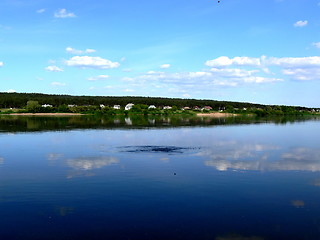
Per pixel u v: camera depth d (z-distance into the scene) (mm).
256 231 16094
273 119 153625
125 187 23938
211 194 22188
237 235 15641
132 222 17172
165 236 15516
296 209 19172
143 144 49812
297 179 26531
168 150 43219
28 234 15727
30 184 24906
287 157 37594
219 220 17453
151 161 34750
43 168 31172
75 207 19500
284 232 15992
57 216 18000
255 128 87875
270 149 44469
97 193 22406
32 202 20453
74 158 36875
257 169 30484
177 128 84250
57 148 45250
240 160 35375
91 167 31594
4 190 23234
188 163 33562
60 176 27625
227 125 100500
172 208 19312
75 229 16297
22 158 37094
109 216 18016
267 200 20891
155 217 17875
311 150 43625
